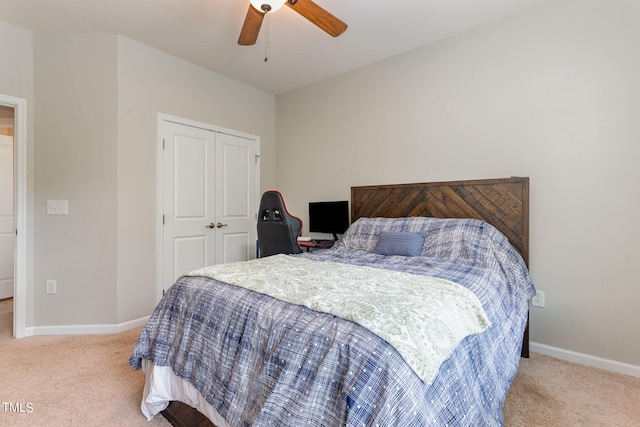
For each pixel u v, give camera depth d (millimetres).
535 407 1645
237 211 3664
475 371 1107
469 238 2188
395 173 3014
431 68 2783
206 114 3328
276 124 4098
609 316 2051
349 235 2791
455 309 1183
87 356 2213
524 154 2340
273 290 1314
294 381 950
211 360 1277
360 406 801
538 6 2268
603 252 2062
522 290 1936
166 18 2424
